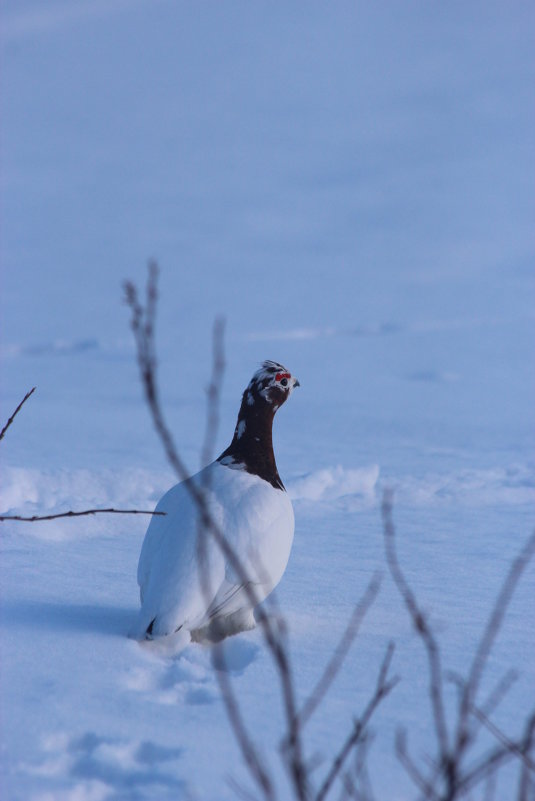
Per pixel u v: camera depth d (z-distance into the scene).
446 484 19.00
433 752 7.10
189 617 9.17
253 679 8.53
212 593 9.30
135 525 14.70
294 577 12.36
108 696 7.89
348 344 53.56
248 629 10.02
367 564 13.14
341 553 13.75
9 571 11.70
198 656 9.16
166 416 30.11
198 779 6.57
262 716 7.67
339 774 6.71
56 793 6.28
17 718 7.39
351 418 29.66
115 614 10.12
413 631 10.16
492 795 6.41
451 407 32.12
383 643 9.72
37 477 17.52
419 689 8.41
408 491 18.19
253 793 6.41
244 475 10.12
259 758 6.87
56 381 39.91
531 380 39.16
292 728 5.18
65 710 7.59
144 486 17.86
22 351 52.78
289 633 9.97
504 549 14.10
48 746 7.07
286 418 29.72
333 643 9.67
